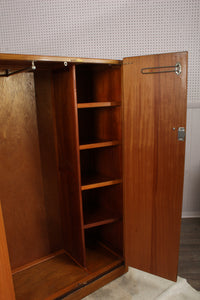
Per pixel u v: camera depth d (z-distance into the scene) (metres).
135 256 1.71
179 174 1.44
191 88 2.21
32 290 1.52
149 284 1.64
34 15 1.88
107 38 2.02
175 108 1.38
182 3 2.01
